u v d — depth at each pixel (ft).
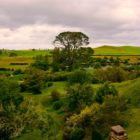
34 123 97.71
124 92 189.88
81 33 397.39
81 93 194.39
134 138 120.06
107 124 143.33
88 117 155.33
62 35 391.24
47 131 108.27
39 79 275.39
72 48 395.14
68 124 162.30
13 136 88.22
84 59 402.11
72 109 193.36
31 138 92.32
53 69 377.30
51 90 274.57
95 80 268.62
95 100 184.65
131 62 524.11
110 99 158.71
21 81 304.30
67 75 312.09
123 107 157.28
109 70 290.15
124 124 141.79
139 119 143.64
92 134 140.97
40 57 472.85
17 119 90.48
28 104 100.63
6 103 91.81
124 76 285.23
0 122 86.99
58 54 391.65
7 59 629.51
